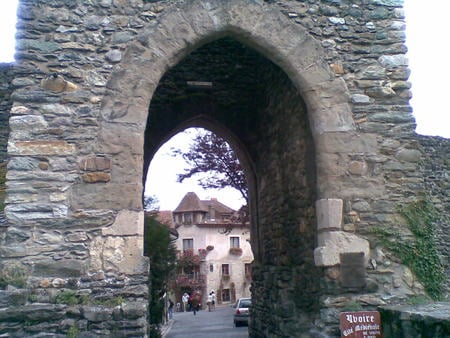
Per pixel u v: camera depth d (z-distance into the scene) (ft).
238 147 30.45
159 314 37.14
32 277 15.39
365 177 18.30
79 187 16.26
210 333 50.11
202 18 18.17
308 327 19.62
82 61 17.08
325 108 18.54
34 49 16.84
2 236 15.99
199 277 135.33
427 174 41.50
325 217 17.84
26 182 15.96
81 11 17.43
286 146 23.38
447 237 40.32
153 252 38.22
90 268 15.81
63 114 16.62
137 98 17.20
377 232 17.93
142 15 17.79
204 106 29.19
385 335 15.94
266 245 27.17
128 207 16.46
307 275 20.22
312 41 18.88
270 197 26.43
